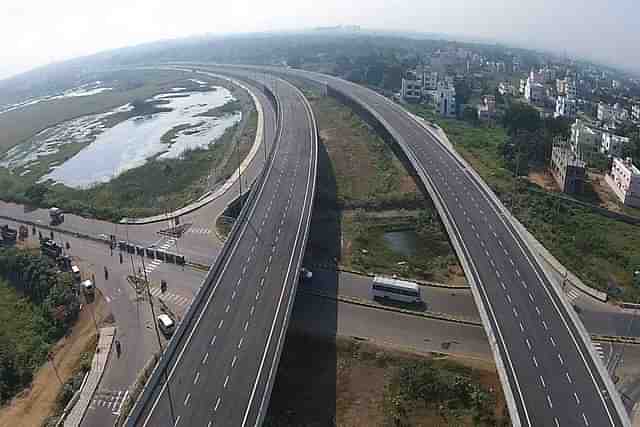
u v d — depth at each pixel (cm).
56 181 18038
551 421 6162
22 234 12631
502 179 15112
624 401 7262
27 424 7088
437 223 13050
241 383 6638
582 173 14038
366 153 18438
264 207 12081
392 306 9481
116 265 11069
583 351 7344
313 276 10556
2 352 8475
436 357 8081
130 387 7525
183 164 18562
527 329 7812
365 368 7938
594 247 11331
